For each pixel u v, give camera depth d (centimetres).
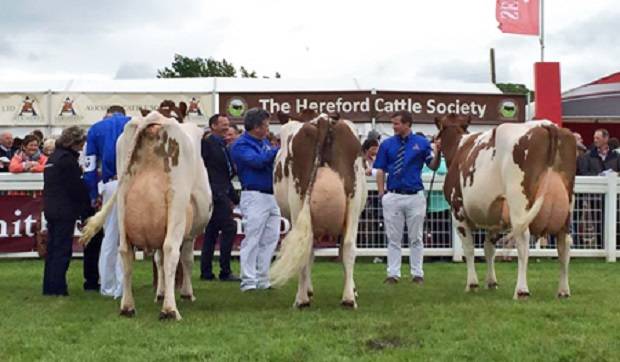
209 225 1152
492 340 682
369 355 634
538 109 1830
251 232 1027
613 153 1516
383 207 1134
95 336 706
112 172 958
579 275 1176
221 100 1872
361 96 1908
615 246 1426
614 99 2306
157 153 778
